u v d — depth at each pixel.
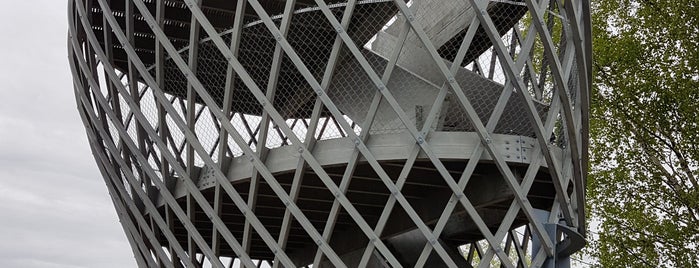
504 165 13.38
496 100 15.23
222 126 14.79
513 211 13.70
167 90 19.06
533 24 13.52
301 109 19.92
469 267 17.22
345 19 13.30
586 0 14.97
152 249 21.05
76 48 18.27
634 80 24.84
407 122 13.10
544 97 17.48
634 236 24.83
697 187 24.36
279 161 14.57
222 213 18.22
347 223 18.48
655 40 25.02
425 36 12.94
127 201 19.05
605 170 25.33
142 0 15.59
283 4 16.16
